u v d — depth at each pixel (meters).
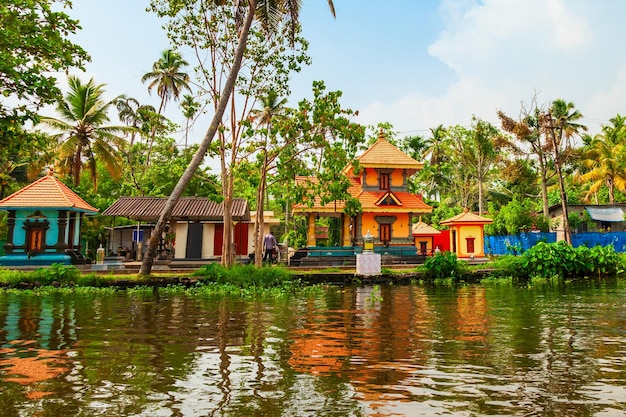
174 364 5.51
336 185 20.02
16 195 22.94
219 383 4.70
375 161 30.14
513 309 10.76
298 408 3.94
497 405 4.02
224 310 10.89
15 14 13.12
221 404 4.04
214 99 21.38
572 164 46.47
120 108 41.75
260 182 21.27
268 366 5.41
